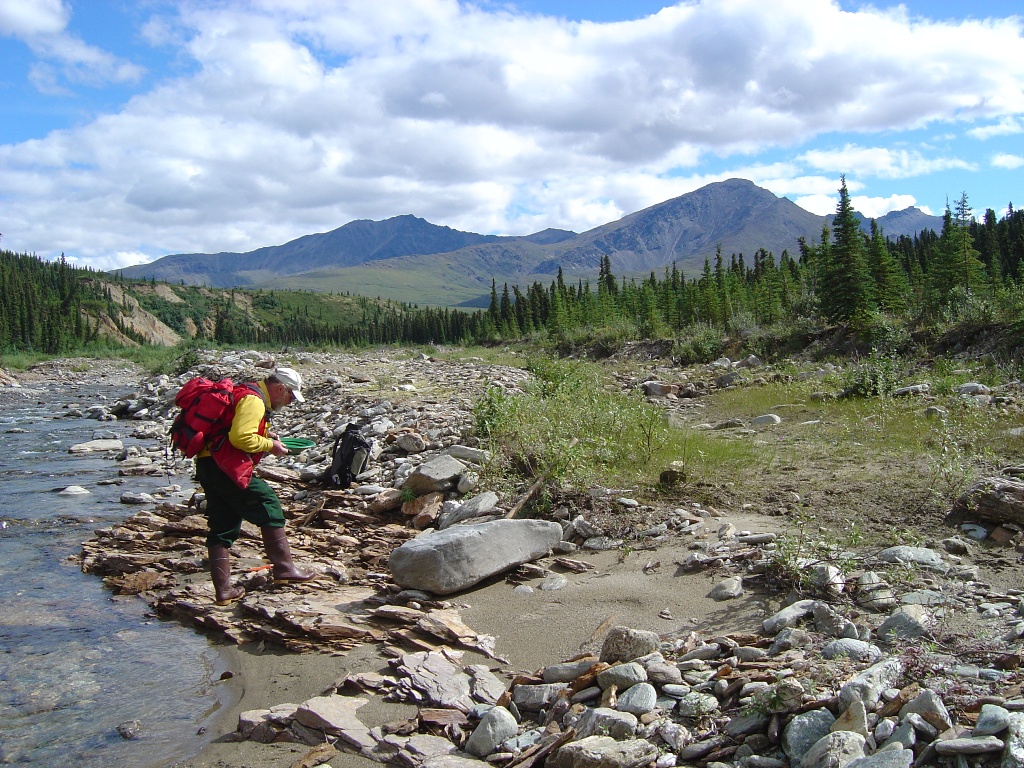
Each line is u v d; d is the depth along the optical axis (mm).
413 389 18312
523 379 21312
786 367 21281
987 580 5336
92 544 8625
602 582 6207
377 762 4035
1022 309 17625
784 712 3688
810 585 5379
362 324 192375
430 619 5711
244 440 6191
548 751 3744
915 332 21297
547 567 6746
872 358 18500
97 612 6672
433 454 10906
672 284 56656
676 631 5137
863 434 10961
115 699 5023
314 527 8773
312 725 4422
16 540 9039
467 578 6348
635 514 7676
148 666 5539
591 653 4906
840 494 7691
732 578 5812
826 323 25562
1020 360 16281
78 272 183875
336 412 16312
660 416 11969
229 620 6184
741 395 17062
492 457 9289
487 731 4012
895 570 5504
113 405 25047
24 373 47531
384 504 8969
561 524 7672
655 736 3768
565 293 67125
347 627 5781
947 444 9383
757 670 4238
